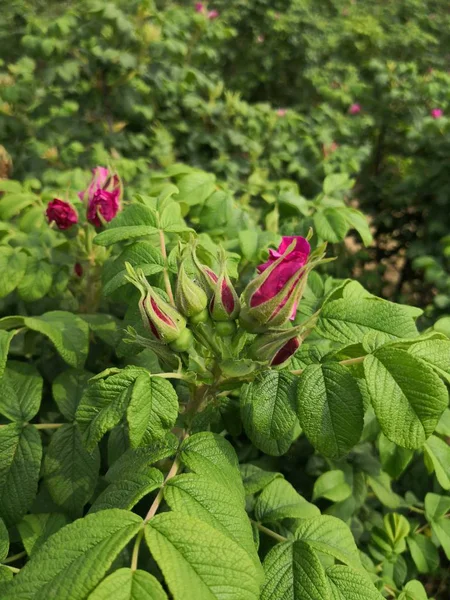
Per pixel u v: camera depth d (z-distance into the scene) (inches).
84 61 25.5
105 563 5.7
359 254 29.4
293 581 7.8
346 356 8.4
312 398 7.6
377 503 16.5
